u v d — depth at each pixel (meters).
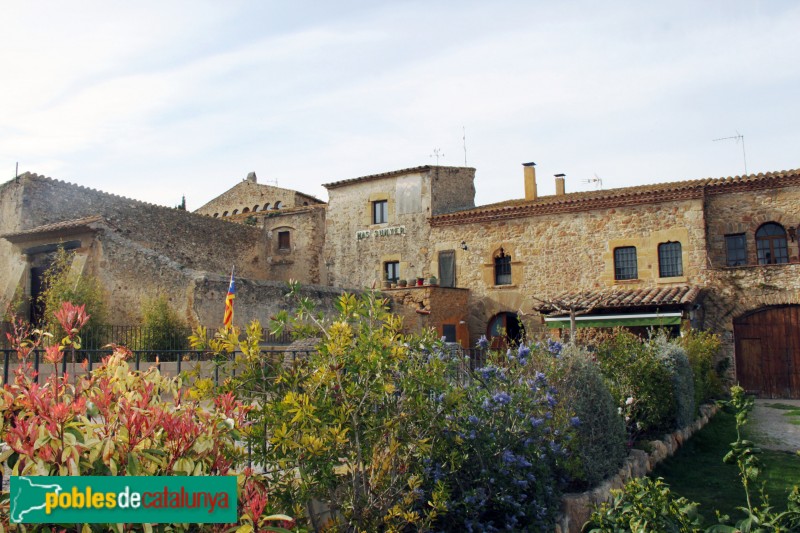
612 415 9.19
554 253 25.34
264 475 4.91
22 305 21.08
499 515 6.53
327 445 4.61
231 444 4.17
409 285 28.44
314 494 4.89
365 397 4.98
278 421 4.69
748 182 22.58
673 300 20.17
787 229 22.06
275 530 3.49
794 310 20.97
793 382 20.64
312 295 22.42
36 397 3.25
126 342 17.78
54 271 20.88
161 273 19.69
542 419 6.96
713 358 19.83
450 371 6.50
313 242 31.25
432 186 28.55
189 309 18.95
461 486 6.24
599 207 24.55
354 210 30.48
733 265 23.02
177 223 27.89
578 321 21.45
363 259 29.92
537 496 6.69
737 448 5.88
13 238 21.91
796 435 13.55
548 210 25.48
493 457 6.62
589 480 8.09
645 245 23.62
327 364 4.91
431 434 5.82
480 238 27.00
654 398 11.81
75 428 3.24
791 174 21.89
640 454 10.09
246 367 5.07
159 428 3.64
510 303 26.05
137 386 4.05
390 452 4.97
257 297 20.77
